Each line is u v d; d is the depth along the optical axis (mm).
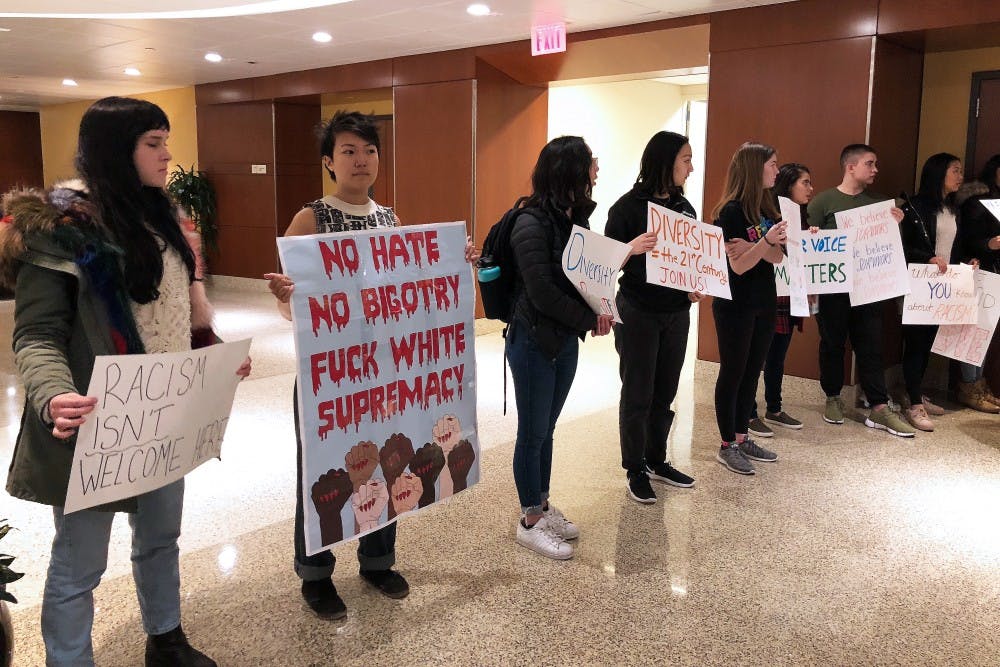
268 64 8203
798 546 2777
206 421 1728
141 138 1602
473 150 6934
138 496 1780
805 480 3449
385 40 6660
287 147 9469
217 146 9977
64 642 1694
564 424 4348
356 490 2037
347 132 2076
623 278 2959
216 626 2211
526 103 7430
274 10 5699
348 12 5676
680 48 5988
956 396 4945
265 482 3393
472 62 6812
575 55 6422
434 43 6746
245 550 2721
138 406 1533
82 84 10117
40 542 2771
